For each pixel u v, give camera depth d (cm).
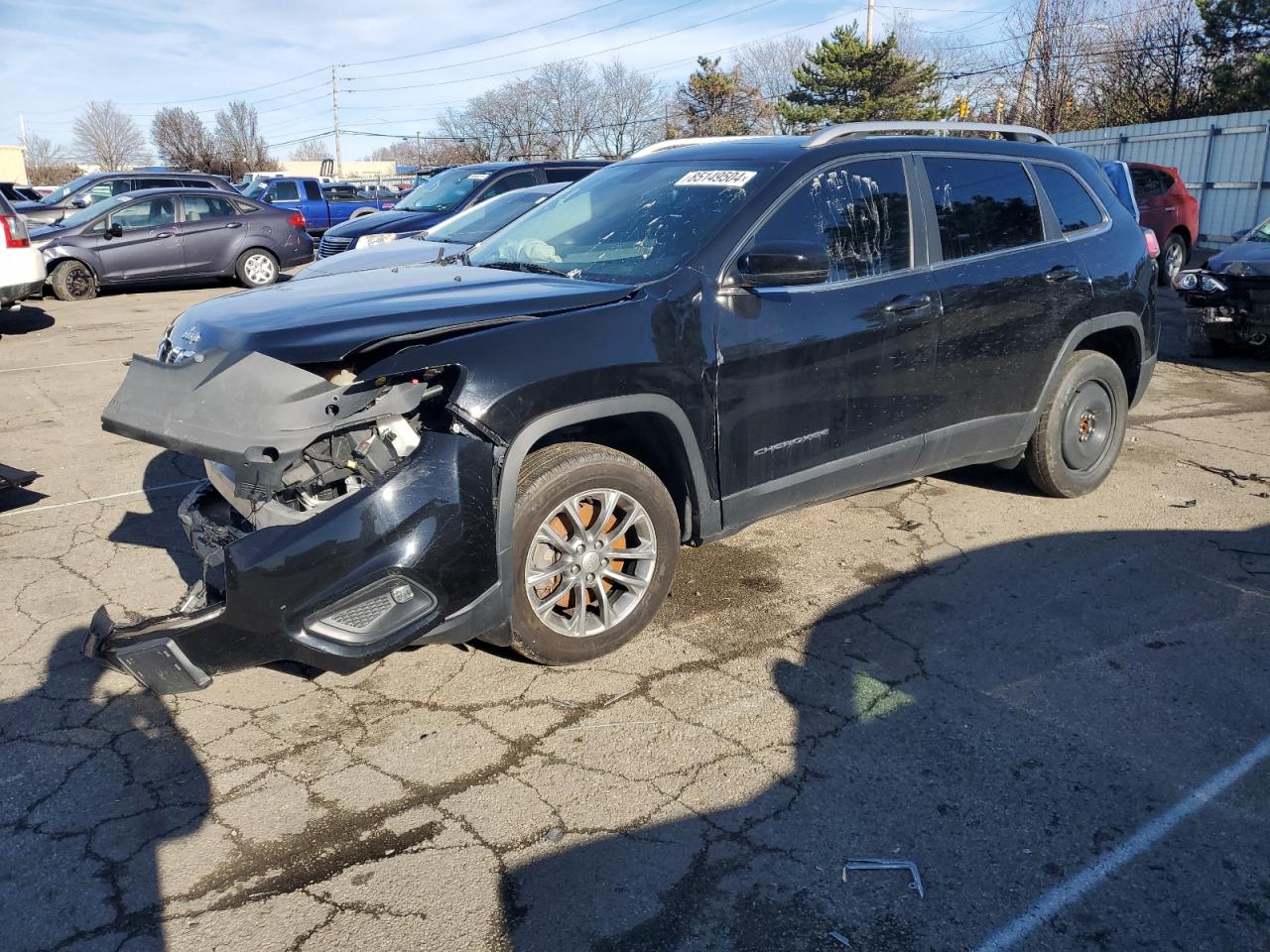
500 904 246
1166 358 926
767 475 390
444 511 299
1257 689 345
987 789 290
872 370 411
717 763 303
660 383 346
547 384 318
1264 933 237
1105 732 319
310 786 294
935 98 4400
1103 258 507
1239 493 545
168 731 323
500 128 7288
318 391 289
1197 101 3088
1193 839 269
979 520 507
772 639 382
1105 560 454
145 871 259
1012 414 481
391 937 235
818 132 423
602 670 359
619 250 393
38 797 288
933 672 357
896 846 267
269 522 304
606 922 240
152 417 301
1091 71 3522
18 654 371
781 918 241
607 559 354
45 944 234
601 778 296
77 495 557
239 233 1596
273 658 296
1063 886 252
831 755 307
